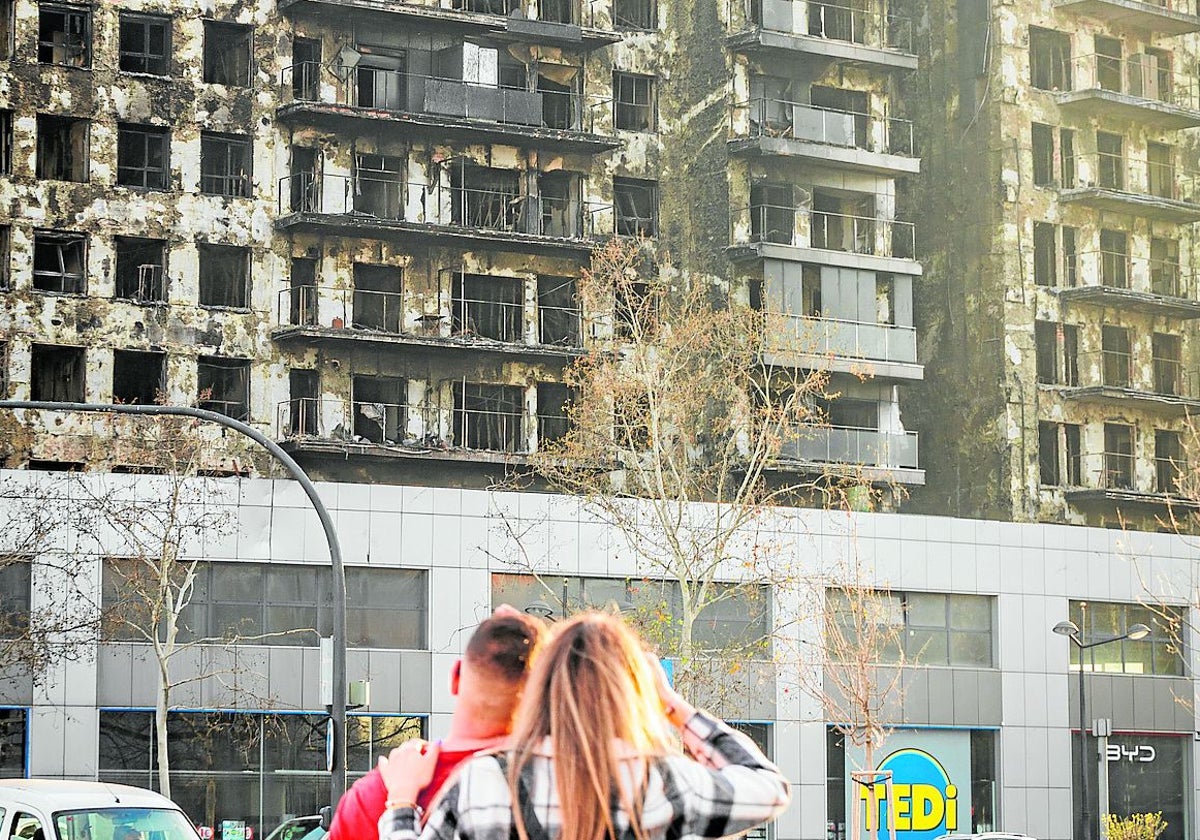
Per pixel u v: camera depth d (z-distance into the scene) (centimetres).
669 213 8756
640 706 604
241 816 6166
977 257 9038
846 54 8838
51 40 7656
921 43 9381
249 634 6253
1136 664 7669
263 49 7925
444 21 8162
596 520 6756
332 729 4075
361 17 8075
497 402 8206
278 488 6341
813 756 6838
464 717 659
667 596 6819
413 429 8000
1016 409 8894
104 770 5975
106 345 7506
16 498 5953
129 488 6141
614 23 8769
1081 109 9281
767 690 6806
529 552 6650
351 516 6419
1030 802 7269
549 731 601
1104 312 9250
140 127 7731
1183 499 8919
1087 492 8912
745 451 8181
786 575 6581
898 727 7050
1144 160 9519
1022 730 7288
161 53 7812
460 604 6531
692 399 6581
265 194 7869
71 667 5925
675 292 8662
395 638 6488
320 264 7938
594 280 7000
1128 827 6675
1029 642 7362
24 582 5953
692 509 6850
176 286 7675
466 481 8056
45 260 7525
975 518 8800
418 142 8175
